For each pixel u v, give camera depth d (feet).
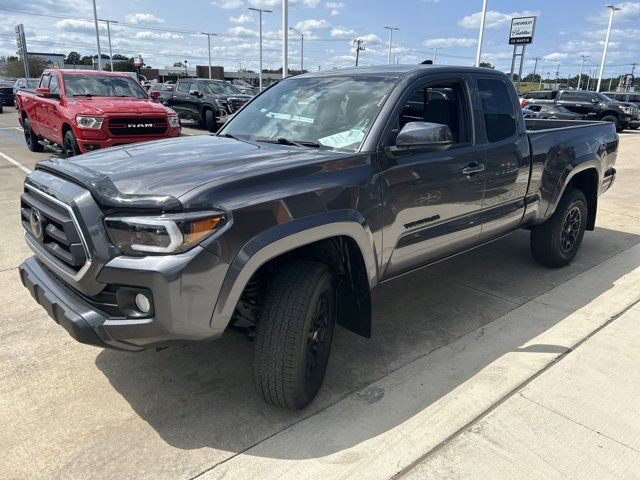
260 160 9.01
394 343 11.80
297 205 8.30
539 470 7.91
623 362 11.04
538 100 82.33
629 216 24.27
